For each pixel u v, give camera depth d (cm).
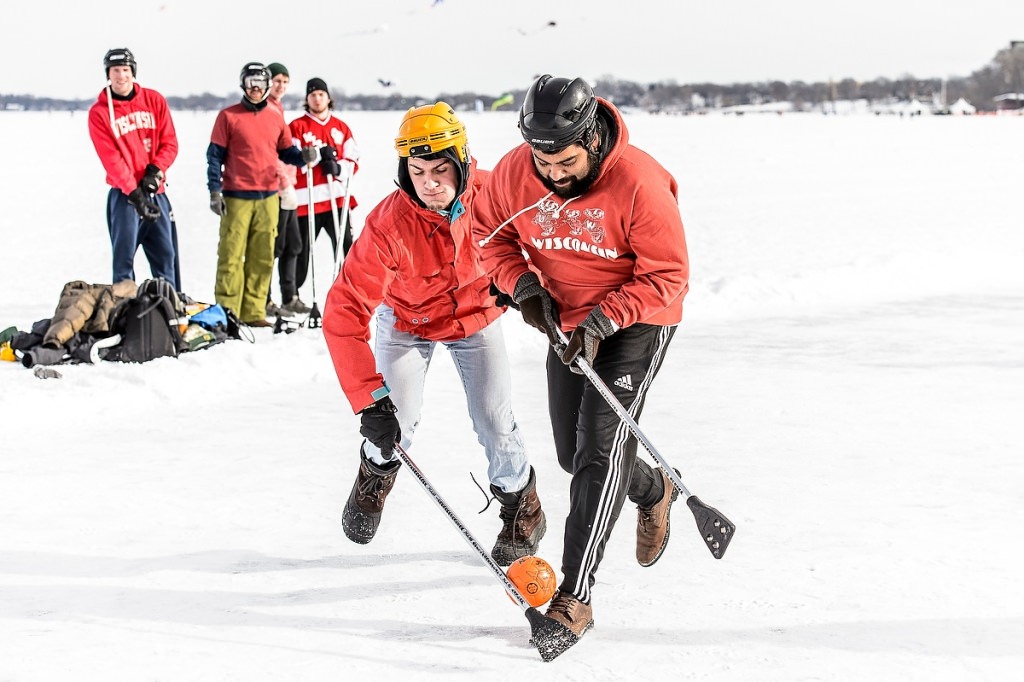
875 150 9475
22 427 1484
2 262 3359
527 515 1016
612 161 847
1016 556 981
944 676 751
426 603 914
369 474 1033
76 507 1159
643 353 908
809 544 1025
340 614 888
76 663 788
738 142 10919
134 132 2045
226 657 803
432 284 963
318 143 2391
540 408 1619
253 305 2261
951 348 1997
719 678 757
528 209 891
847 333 2166
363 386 923
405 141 884
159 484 1247
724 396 1655
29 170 7131
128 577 965
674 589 930
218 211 2175
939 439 1398
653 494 949
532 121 806
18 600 908
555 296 962
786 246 3603
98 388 1630
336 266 2200
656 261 859
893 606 876
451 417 1579
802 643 811
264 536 1081
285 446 1419
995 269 2956
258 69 2173
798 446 1377
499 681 762
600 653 805
